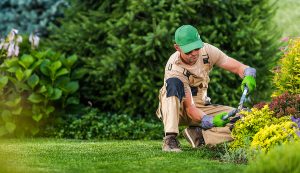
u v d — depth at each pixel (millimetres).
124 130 11992
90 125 12125
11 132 11641
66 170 6773
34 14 14469
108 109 13023
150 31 12172
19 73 11828
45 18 14422
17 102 11648
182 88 8234
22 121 11914
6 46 12000
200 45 7961
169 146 8344
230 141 8516
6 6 14641
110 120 12320
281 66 9680
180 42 7980
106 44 12625
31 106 12055
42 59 12234
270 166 6027
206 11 12320
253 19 12492
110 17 12633
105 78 12422
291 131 7441
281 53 12289
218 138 8523
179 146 8438
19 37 11961
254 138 7574
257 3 12609
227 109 8570
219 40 12156
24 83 12078
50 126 12180
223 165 7125
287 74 9383
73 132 11969
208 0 12109
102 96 12781
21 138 11688
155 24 11922
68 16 13344
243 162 7465
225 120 8016
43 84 12086
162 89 8352
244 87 8391
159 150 8500
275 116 8141
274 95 9484
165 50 11961
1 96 11906
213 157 7984
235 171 6641
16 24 14523
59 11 14453
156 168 6871
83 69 12477
